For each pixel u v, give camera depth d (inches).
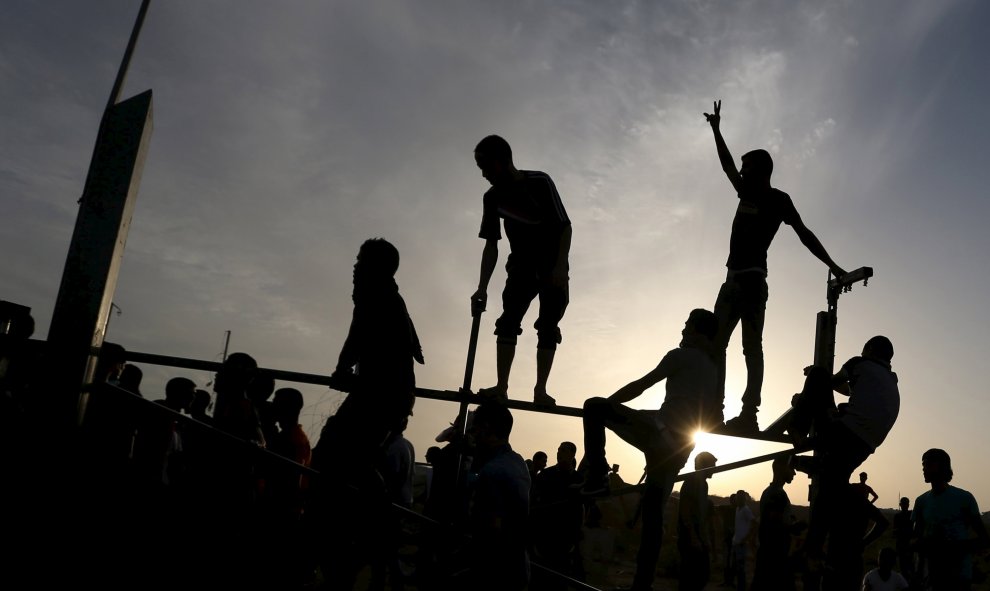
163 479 184.4
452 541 189.5
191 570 153.4
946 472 274.4
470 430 187.9
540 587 267.4
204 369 179.0
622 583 478.3
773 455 235.8
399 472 237.9
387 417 166.4
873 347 237.0
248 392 226.2
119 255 154.4
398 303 172.7
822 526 229.1
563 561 273.3
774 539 280.4
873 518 254.7
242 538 170.4
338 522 168.1
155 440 186.2
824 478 230.5
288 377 182.2
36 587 138.0
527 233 214.7
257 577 161.9
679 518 295.7
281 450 212.4
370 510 169.5
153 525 151.3
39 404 142.4
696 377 201.2
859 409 225.8
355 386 169.6
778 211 249.0
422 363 179.9
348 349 172.4
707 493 300.5
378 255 172.7
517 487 175.2
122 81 159.0
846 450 225.6
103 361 165.5
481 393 204.4
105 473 148.2
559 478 283.1
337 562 168.7
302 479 215.5
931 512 274.8
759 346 243.9
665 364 202.8
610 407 201.5
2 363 147.6
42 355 144.3
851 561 223.8
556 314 212.5
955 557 266.8
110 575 144.5
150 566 148.9
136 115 155.6
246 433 191.0
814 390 231.6
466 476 201.0
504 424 184.1
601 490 200.5
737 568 488.7
